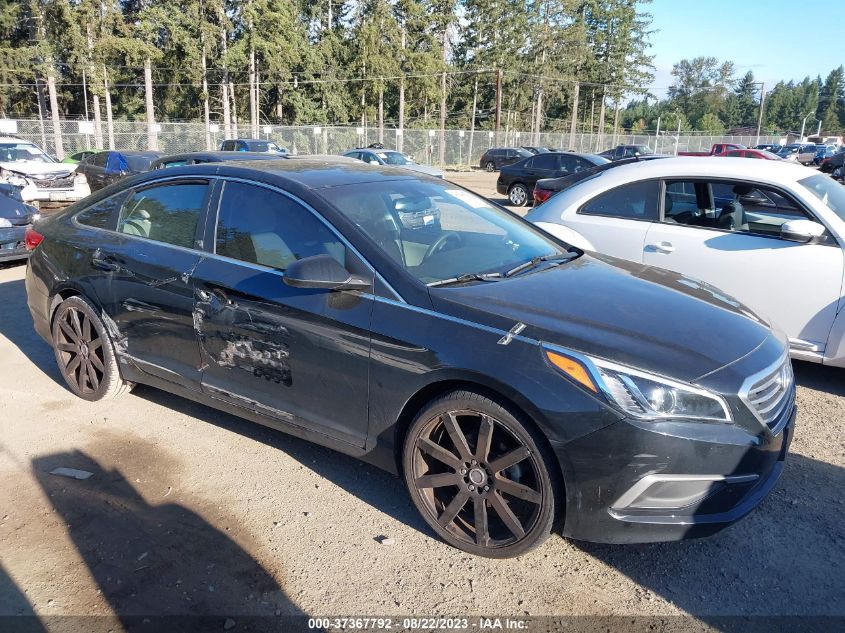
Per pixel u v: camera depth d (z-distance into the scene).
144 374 4.02
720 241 4.93
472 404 2.71
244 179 3.61
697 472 2.49
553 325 2.69
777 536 3.02
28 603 2.55
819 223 4.57
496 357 2.63
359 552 2.89
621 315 2.84
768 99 126.94
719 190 5.07
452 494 2.96
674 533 2.56
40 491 3.34
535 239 3.98
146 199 4.05
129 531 3.02
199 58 44.72
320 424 3.22
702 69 120.19
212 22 45.94
